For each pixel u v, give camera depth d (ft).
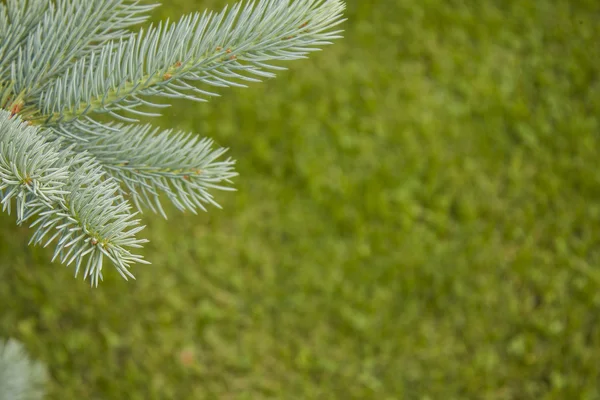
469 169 10.97
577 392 9.53
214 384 9.21
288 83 11.25
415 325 9.82
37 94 3.05
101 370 8.95
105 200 2.40
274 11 2.69
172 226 9.92
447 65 11.87
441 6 12.39
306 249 10.12
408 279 9.98
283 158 10.73
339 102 11.30
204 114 10.54
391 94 11.50
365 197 10.53
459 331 9.86
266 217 10.31
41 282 9.18
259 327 9.63
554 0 12.62
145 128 3.34
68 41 3.07
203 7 10.90
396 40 12.01
